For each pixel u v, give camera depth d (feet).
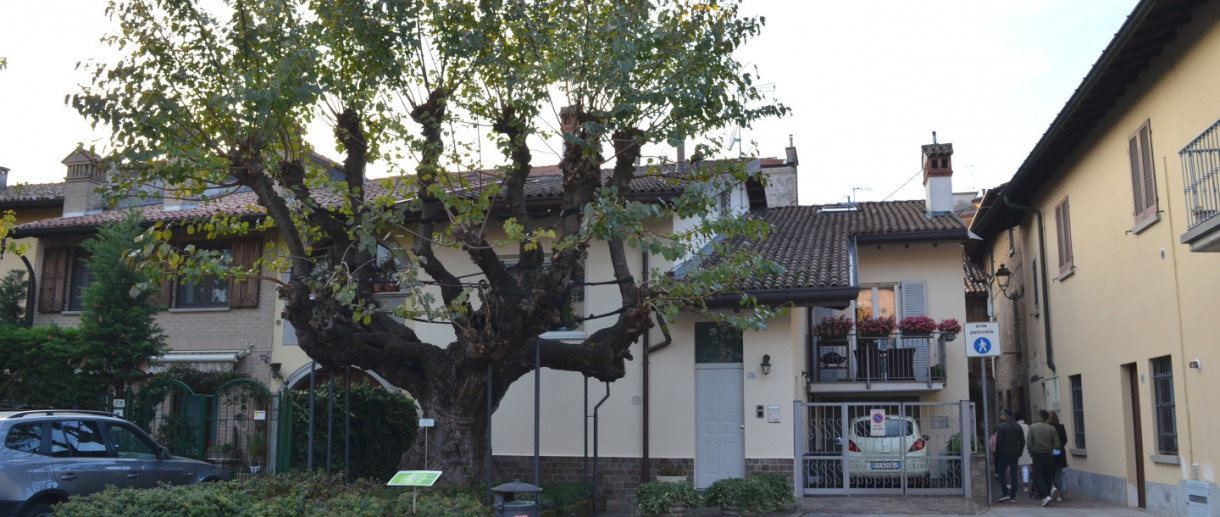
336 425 50.06
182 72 36.96
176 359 63.67
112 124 34.78
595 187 39.88
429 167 38.24
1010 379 83.05
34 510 35.76
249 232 65.57
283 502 30.22
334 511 29.14
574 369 41.83
